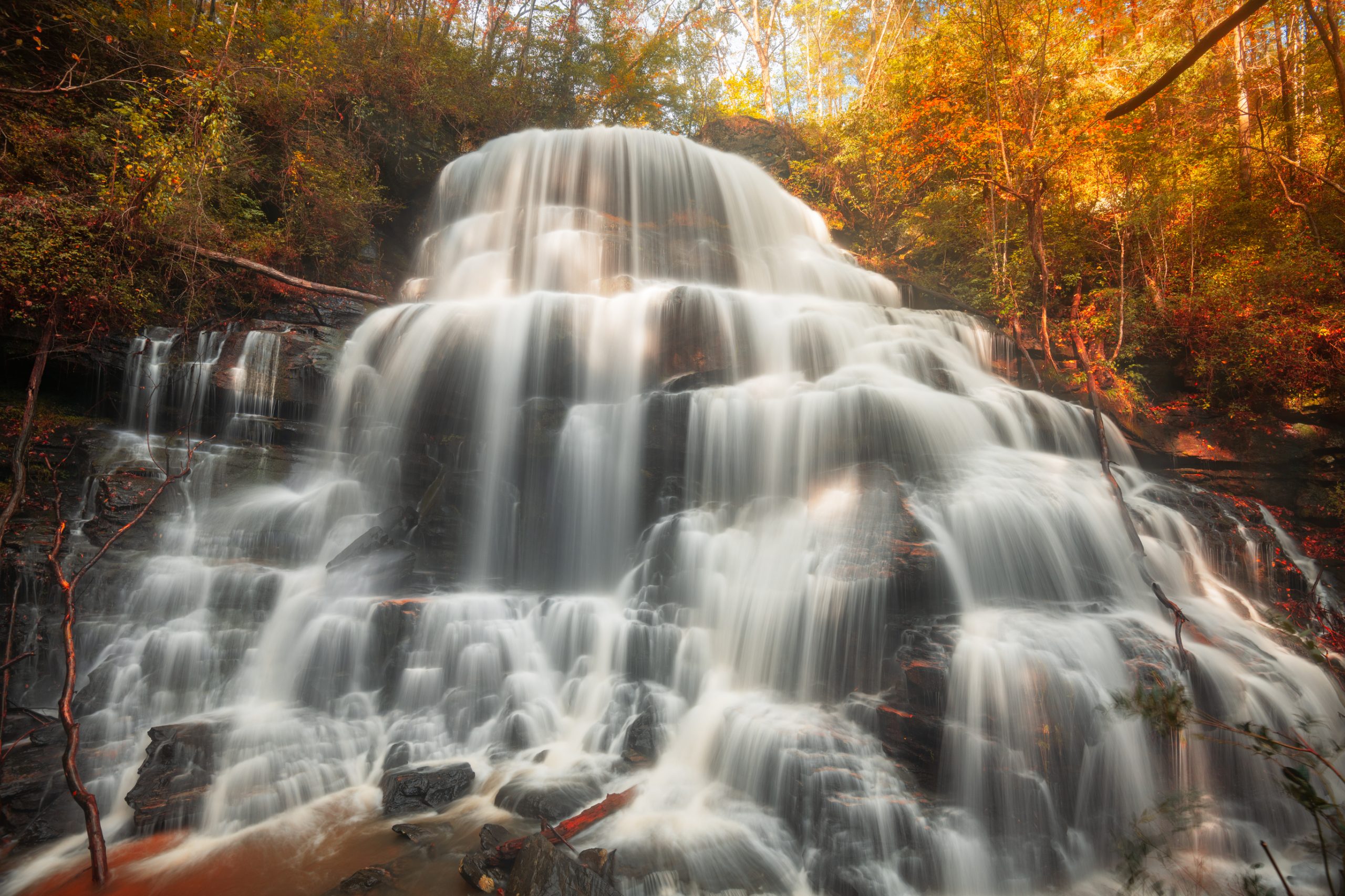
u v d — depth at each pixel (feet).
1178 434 39.65
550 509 32.04
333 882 17.65
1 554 26.05
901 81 60.39
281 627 26.35
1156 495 33.06
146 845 19.20
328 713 24.61
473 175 54.34
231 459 32.76
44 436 31.94
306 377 36.19
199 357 35.40
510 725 24.29
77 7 40.45
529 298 35.70
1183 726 13.78
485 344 34.12
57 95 38.27
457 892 17.13
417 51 61.11
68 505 29.78
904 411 30.55
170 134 39.65
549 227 48.75
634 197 52.01
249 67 45.42
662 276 47.03
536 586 31.58
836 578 23.98
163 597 26.81
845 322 38.50
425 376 34.06
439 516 31.63
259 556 30.07
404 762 22.99
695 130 80.64
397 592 28.37
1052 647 21.30
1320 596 31.45
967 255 62.13
